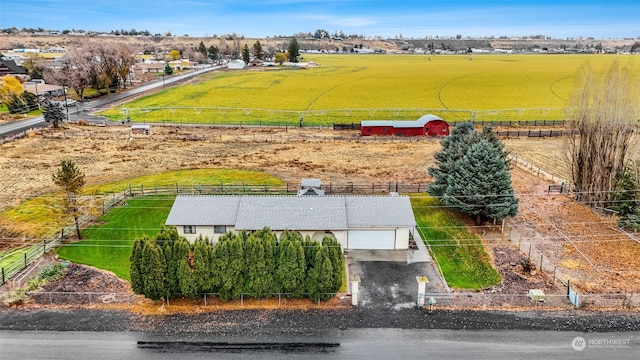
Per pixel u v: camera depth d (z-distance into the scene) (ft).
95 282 126.21
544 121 325.83
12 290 120.67
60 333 106.01
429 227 158.10
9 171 216.13
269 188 190.29
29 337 104.53
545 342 102.99
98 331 106.83
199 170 220.64
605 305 116.06
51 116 307.17
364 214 142.72
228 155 247.70
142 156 245.24
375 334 106.22
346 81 531.91
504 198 152.35
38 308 115.14
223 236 119.96
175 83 526.98
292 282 115.55
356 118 350.43
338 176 211.61
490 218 162.50
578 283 125.80
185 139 282.77
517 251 143.54
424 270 133.80
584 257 139.33
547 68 654.53
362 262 137.39
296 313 113.91
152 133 298.15
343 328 108.27
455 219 162.91
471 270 134.10
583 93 173.58
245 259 116.67
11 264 133.80
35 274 128.98
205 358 98.32
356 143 274.57
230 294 116.67
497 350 100.63
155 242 115.14
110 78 454.40
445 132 294.46
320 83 516.73
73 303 117.19
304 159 240.12
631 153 177.78
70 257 138.31
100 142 273.54
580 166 178.70
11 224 159.12
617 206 160.04
